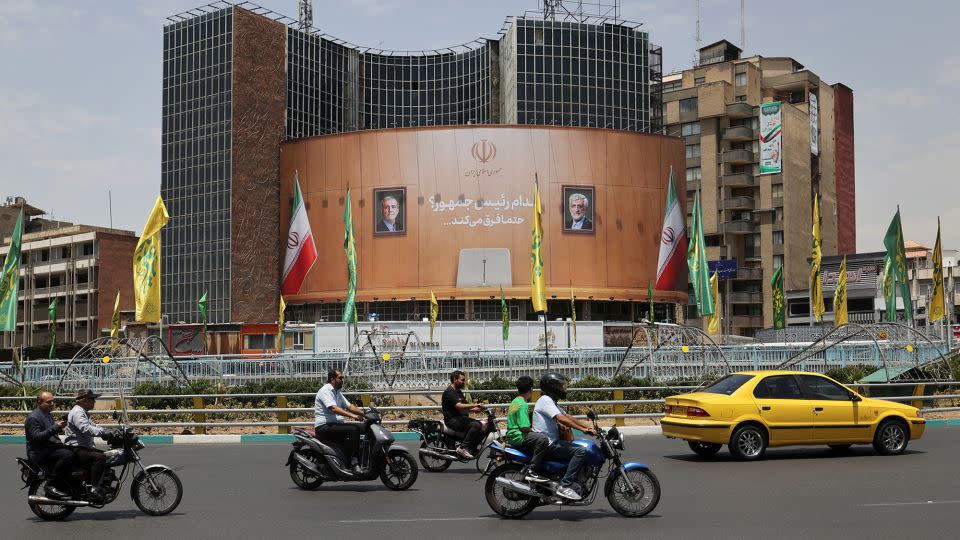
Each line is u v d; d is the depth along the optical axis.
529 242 93.50
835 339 43.38
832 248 123.25
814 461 19.16
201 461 21.39
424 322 70.75
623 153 96.56
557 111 106.88
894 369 32.78
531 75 106.62
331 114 112.50
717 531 11.60
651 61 125.06
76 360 39.59
